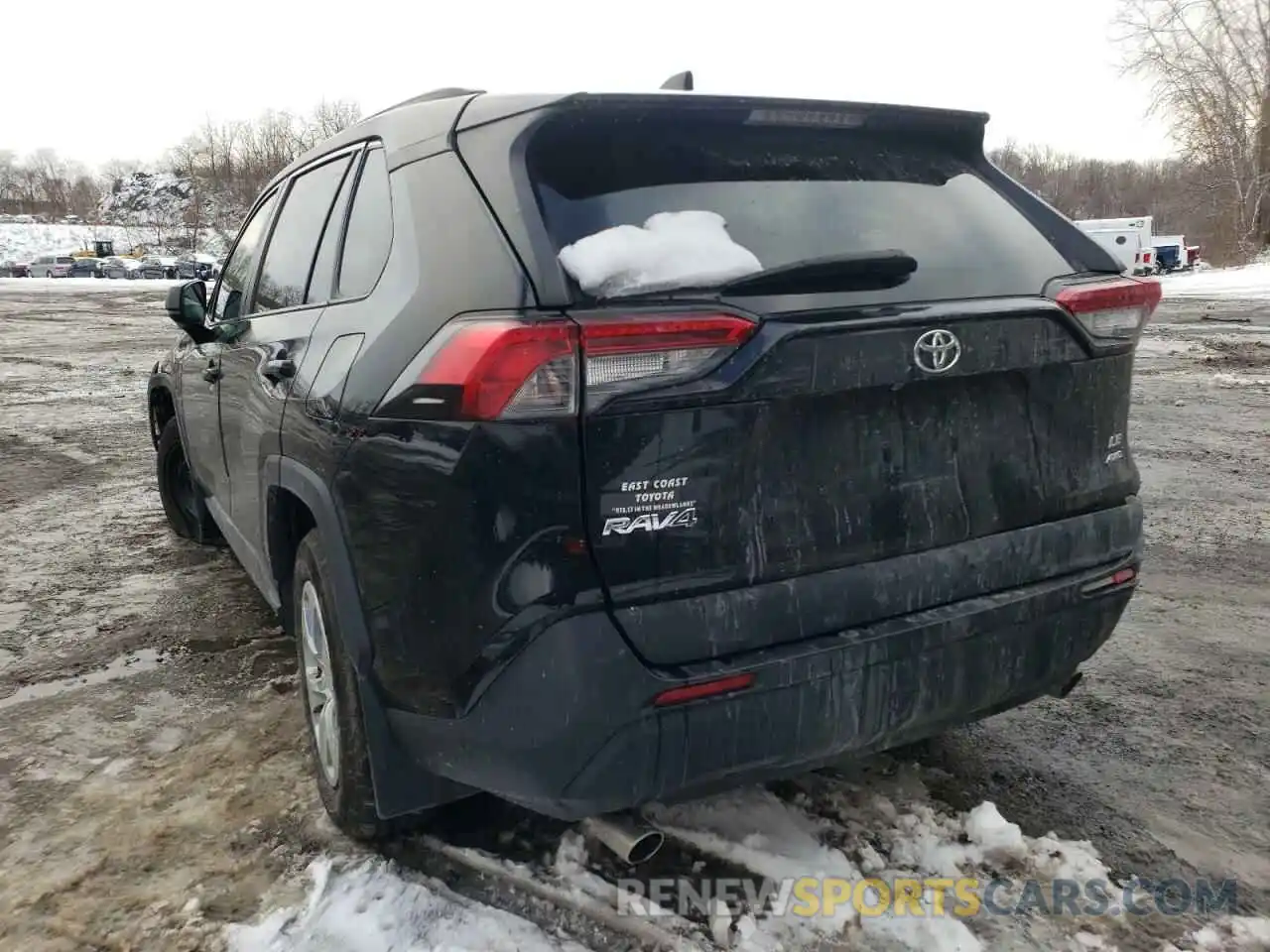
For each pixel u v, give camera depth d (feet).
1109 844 8.46
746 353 6.29
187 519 17.79
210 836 8.71
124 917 7.67
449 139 7.48
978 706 7.58
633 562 6.24
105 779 9.71
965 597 7.34
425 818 8.51
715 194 7.09
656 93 6.98
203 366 12.99
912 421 7.07
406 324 6.97
